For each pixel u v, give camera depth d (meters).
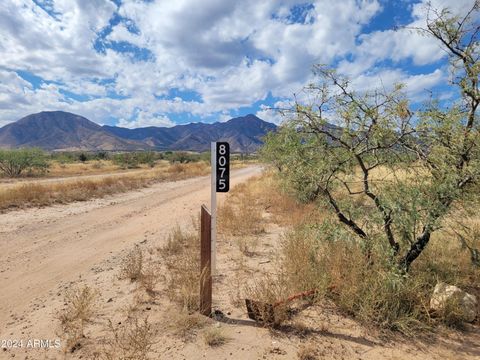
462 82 3.91
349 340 3.40
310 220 5.95
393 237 4.49
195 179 28.28
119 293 4.77
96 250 7.62
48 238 8.73
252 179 23.45
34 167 32.53
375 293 3.75
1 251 7.57
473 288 4.42
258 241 7.26
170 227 9.59
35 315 4.36
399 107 3.79
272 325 3.65
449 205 3.96
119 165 51.06
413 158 3.96
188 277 4.54
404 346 3.29
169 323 3.80
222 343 3.39
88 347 3.43
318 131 4.25
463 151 3.81
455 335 3.46
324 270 4.50
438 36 4.06
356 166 4.55
